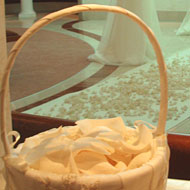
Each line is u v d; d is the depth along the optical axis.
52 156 0.59
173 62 2.64
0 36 0.93
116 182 0.52
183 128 1.66
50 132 0.68
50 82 2.46
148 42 2.71
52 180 0.53
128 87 2.26
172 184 0.82
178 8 3.30
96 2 3.68
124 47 2.68
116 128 0.70
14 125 1.80
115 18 2.66
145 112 1.90
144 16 2.63
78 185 0.52
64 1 7.04
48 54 3.24
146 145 0.63
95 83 2.38
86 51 3.28
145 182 0.56
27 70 2.76
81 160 0.60
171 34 3.29
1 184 0.93
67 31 4.29
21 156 0.59
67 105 2.03
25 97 2.19
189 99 2.03
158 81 2.34
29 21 5.77
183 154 1.49
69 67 2.79
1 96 0.58
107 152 0.59
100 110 1.95
